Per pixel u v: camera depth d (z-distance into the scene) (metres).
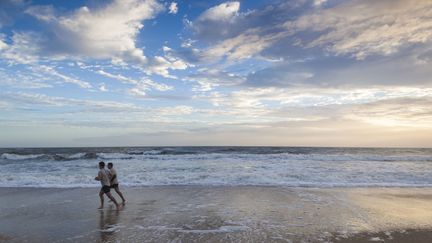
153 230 7.42
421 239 6.75
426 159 26.27
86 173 17.45
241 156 28.22
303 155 29.08
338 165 21.03
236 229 7.45
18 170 18.98
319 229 7.42
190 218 8.47
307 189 12.84
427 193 12.08
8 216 8.84
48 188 13.27
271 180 14.89
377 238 6.80
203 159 25.98
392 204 10.13
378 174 16.67
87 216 8.77
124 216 8.74
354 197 11.23
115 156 28.91
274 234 7.05
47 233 7.27
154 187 13.40
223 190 12.65
